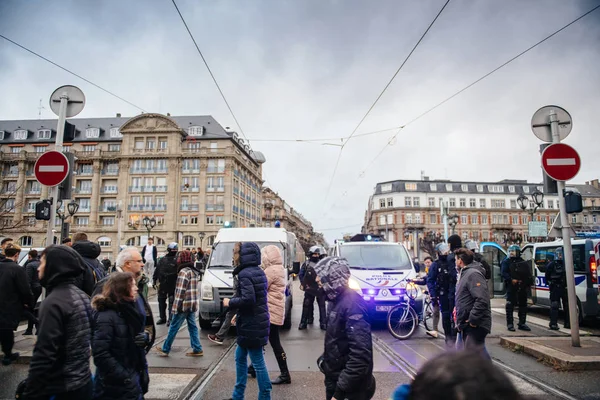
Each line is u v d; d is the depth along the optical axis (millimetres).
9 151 69188
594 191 84500
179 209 63344
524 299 9266
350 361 2957
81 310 2936
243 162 70125
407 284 9414
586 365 5980
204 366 6285
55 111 7246
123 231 63031
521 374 5832
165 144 64438
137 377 3047
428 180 85375
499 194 84000
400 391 1146
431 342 8266
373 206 85812
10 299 6207
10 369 6012
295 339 8609
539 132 7660
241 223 69812
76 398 2816
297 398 4918
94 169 65500
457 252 5535
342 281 3193
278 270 5531
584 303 9578
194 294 7008
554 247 11445
